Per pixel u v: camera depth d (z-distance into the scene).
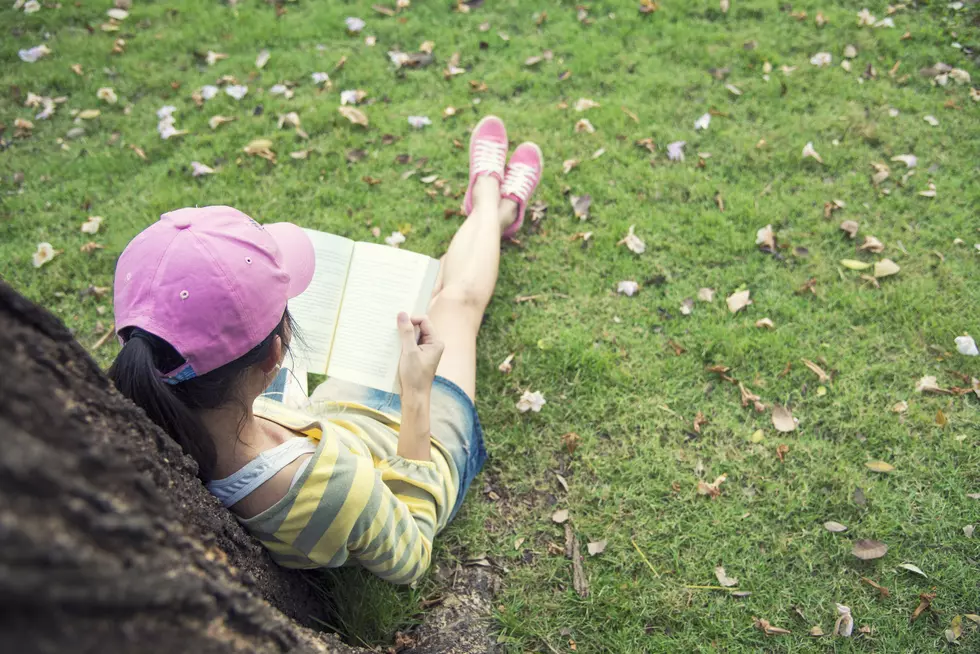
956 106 3.60
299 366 2.18
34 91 3.74
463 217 3.25
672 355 2.82
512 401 2.71
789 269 3.04
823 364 2.78
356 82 3.78
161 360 1.33
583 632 2.21
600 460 2.57
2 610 0.63
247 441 1.52
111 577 0.76
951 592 2.25
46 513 0.74
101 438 1.06
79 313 2.93
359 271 2.29
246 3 4.18
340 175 3.39
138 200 3.29
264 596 1.59
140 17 4.12
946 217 3.20
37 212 3.24
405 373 1.99
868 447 2.57
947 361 2.76
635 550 2.37
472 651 2.11
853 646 2.17
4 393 0.81
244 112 3.64
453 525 2.42
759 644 2.19
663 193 3.30
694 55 3.85
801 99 3.64
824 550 2.36
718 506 2.45
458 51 3.90
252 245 1.41
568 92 3.73
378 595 2.12
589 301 2.98
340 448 1.60
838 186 3.30
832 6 4.07
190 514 1.32
